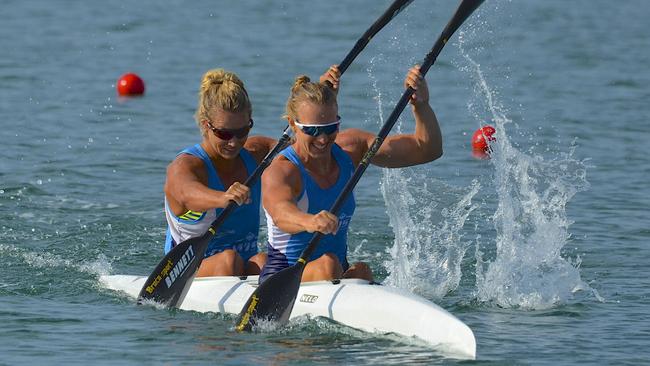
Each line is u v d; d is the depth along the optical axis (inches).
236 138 1156.5
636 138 2454.5
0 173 2047.2
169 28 4404.5
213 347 1054.4
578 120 2657.5
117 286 1326.3
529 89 3095.5
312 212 1139.9
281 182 1112.8
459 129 2546.8
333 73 1305.4
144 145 2364.7
